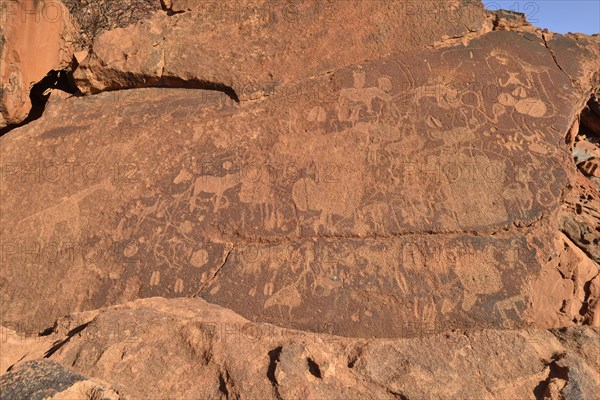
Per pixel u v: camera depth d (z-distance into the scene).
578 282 3.89
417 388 2.30
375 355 2.45
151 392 2.28
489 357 2.46
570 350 2.56
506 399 2.28
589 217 4.82
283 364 2.28
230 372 2.31
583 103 4.20
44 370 2.15
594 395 2.27
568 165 3.57
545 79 3.89
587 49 4.04
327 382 2.26
